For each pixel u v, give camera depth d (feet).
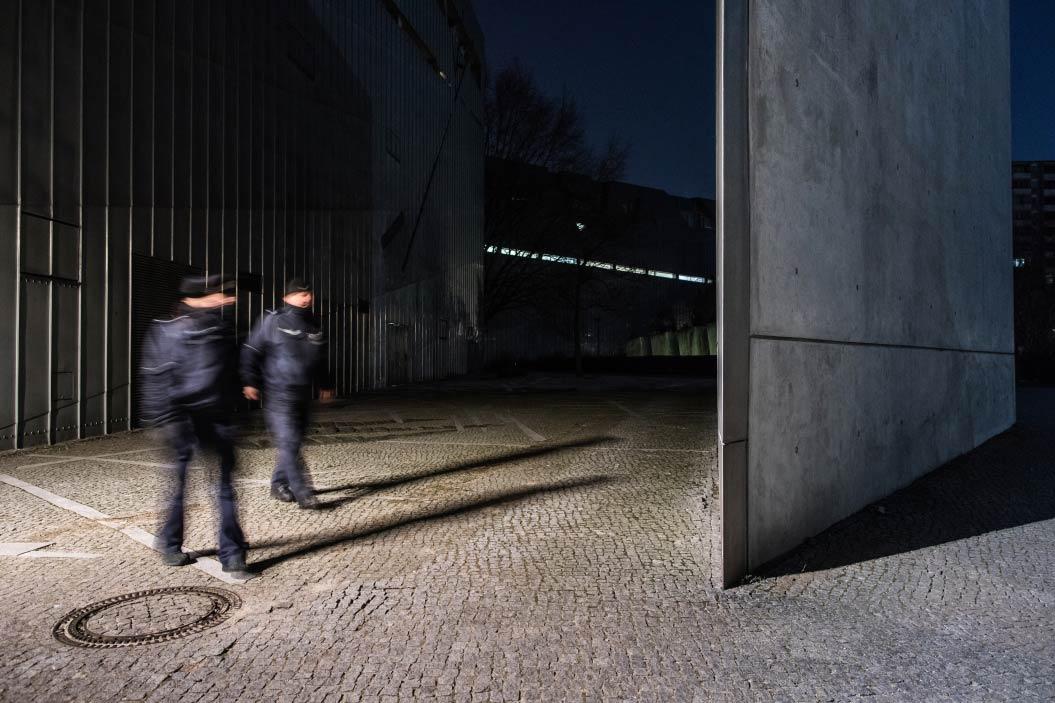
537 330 131.54
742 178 14.52
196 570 14.46
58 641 11.08
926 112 26.37
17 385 29.14
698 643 11.23
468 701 9.32
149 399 14.69
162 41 37.11
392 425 39.60
